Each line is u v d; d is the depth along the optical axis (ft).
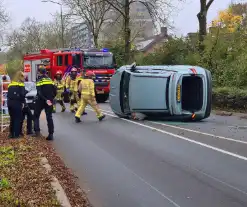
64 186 21.16
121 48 120.37
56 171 23.95
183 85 48.44
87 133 38.78
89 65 79.66
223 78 68.85
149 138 35.04
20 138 35.19
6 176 21.84
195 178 22.29
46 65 88.74
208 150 29.27
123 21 121.29
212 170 23.76
